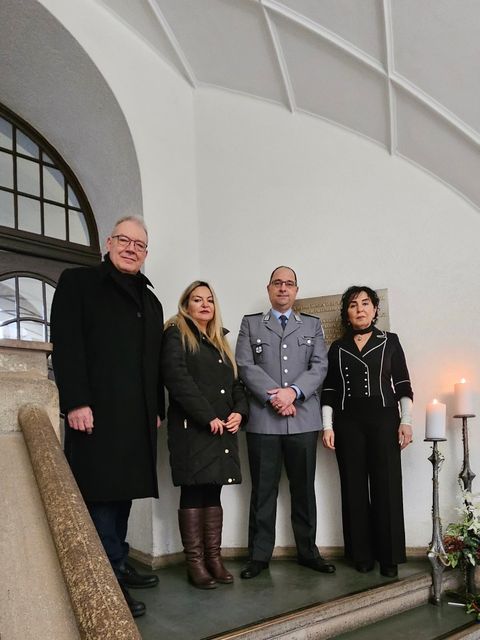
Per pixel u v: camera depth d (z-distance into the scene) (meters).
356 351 3.00
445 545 2.73
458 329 3.18
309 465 2.86
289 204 3.50
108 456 2.07
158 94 3.46
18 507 1.07
